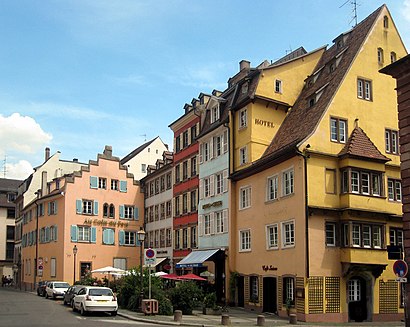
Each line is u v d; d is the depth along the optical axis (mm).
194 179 47531
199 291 31969
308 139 30391
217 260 40375
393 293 31188
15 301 40625
